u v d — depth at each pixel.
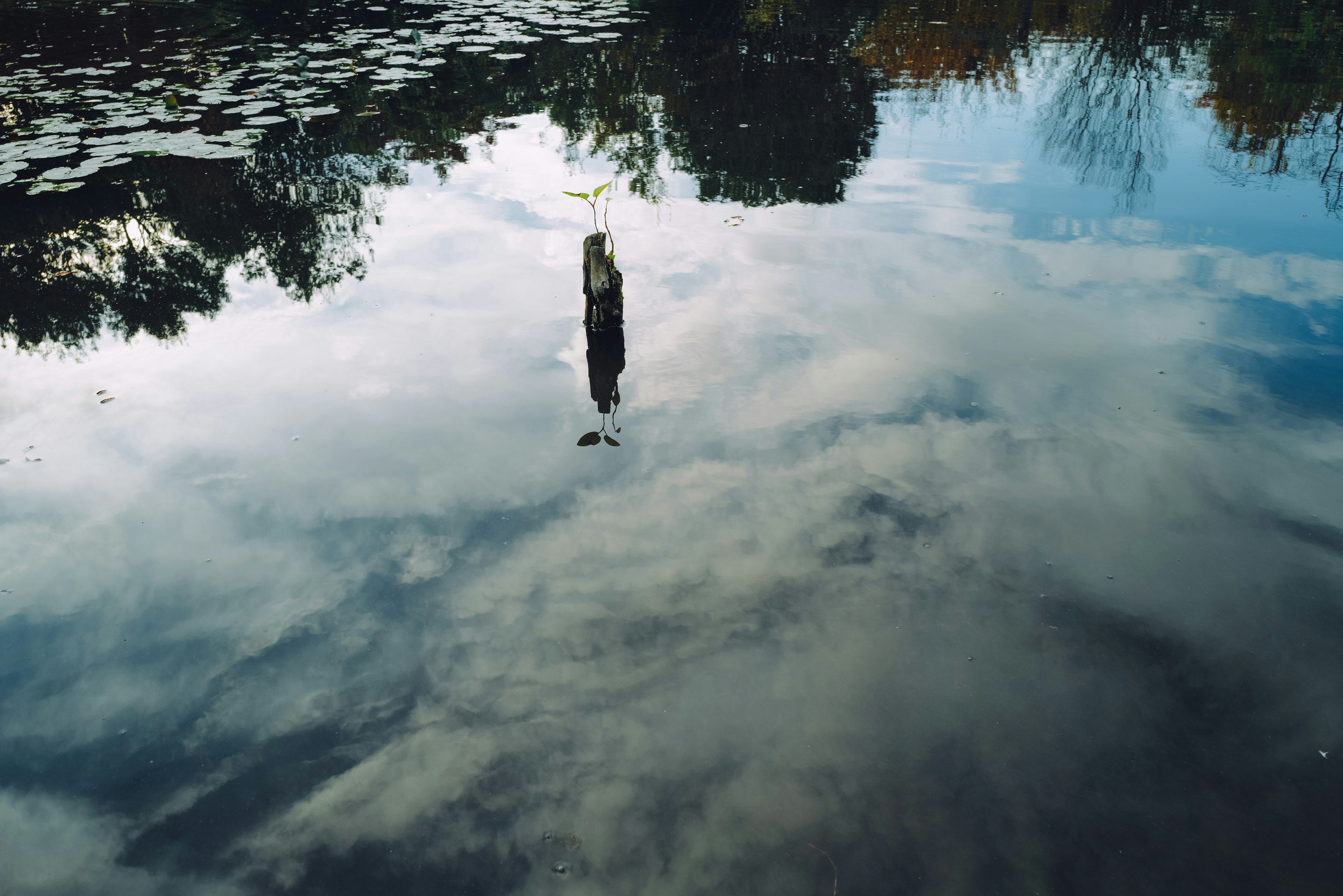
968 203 6.50
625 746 2.29
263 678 2.52
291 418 3.84
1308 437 3.53
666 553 2.99
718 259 5.50
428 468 3.48
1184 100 9.44
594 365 4.24
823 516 3.16
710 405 3.87
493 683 2.49
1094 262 5.33
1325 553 2.92
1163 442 3.52
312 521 3.18
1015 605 2.74
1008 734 2.31
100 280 5.39
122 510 3.25
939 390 3.94
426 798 2.16
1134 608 2.72
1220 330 4.41
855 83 10.68
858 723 2.35
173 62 11.73
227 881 1.97
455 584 2.87
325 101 9.80
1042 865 1.97
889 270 5.27
